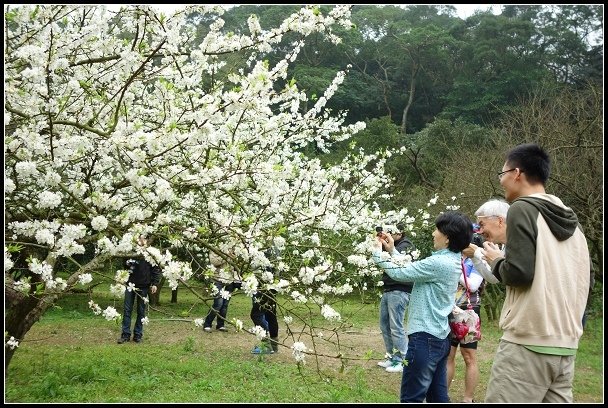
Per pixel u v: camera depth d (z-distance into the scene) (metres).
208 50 3.40
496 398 2.24
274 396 4.51
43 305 4.09
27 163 2.59
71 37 3.07
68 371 5.14
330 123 5.64
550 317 2.18
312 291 3.51
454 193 12.08
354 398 4.45
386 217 5.57
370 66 34.38
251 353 6.45
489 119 25.16
